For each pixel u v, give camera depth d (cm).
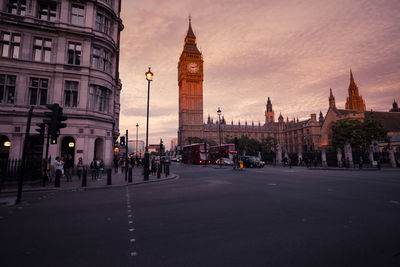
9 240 448
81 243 430
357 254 364
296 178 1625
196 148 4659
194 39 14075
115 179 1733
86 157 2119
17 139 1969
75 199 910
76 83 2198
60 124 1214
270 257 357
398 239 428
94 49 2320
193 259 354
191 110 13162
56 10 2170
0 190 1138
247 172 2303
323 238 437
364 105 11181
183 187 1235
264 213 631
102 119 2297
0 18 1983
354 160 3416
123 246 412
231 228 506
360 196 877
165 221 570
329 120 8125
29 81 2056
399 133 6838
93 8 2288
